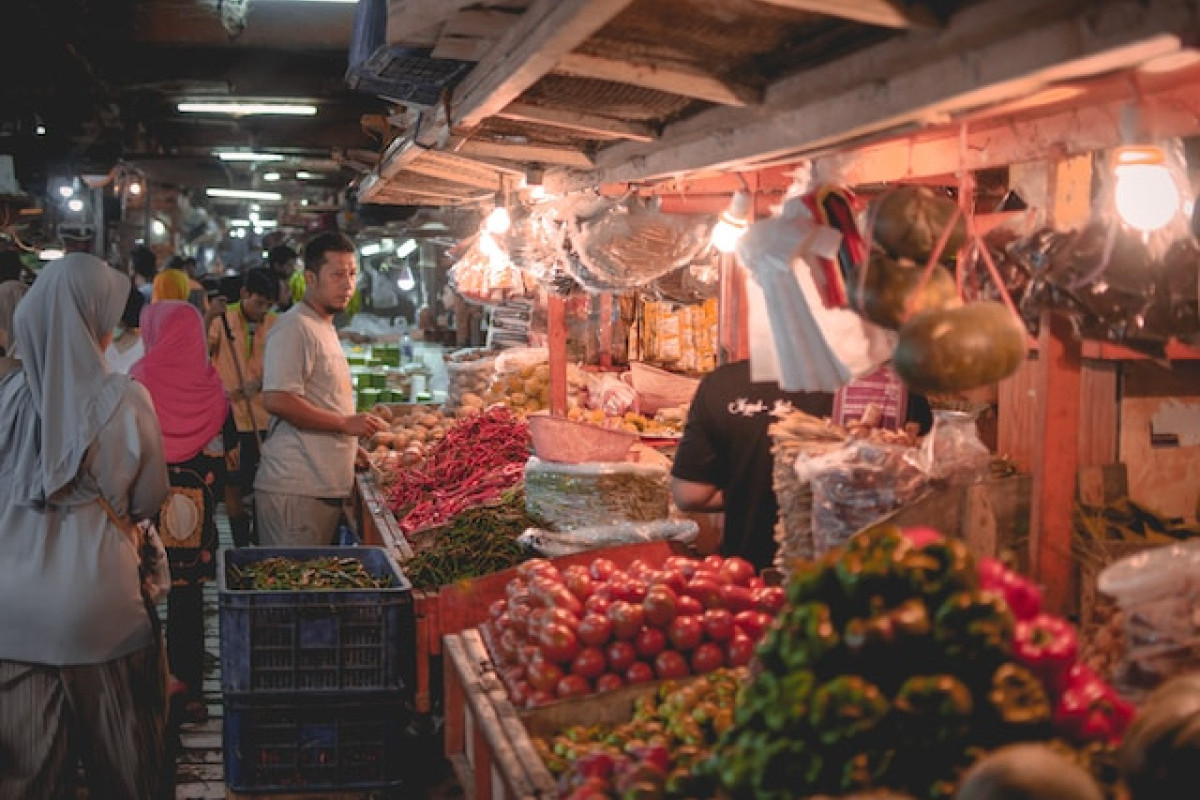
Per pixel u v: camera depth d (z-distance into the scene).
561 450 4.31
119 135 11.59
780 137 2.22
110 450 3.57
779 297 2.40
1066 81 1.63
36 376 3.56
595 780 2.26
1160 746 1.51
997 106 1.83
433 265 13.73
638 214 4.03
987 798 1.43
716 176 3.61
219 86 9.91
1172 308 2.21
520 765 2.46
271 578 3.94
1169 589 2.03
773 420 3.21
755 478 3.24
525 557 4.14
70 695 3.60
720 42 2.01
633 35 2.00
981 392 3.40
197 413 5.13
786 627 1.85
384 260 16.36
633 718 2.72
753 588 3.05
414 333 14.59
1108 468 2.62
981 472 2.52
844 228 2.32
